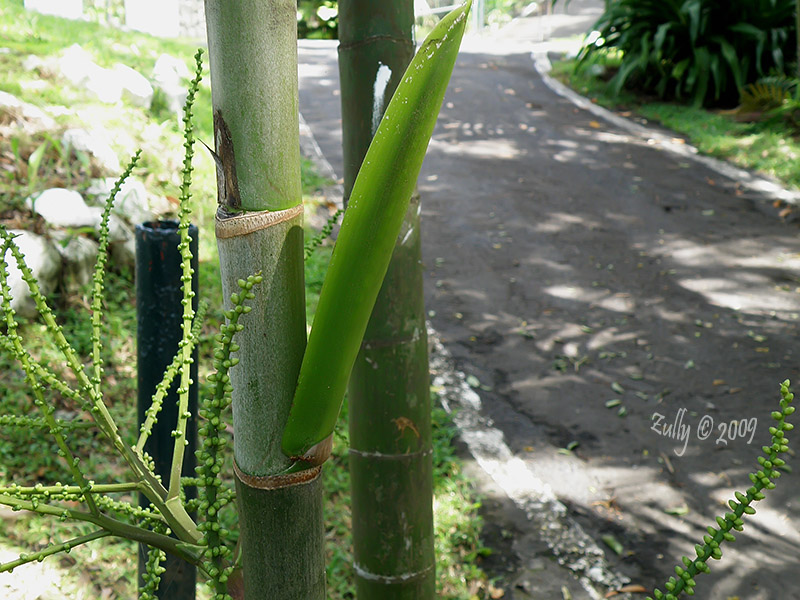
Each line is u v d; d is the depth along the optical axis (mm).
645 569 3012
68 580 2424
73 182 4137
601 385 4184
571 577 2967
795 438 3752
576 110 9344
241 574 904
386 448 1724
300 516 740
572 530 3195
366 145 1384
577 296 5102
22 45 5773
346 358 701
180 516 922
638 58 9383
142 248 1498
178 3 9812
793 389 4105
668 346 4543
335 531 2932
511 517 3248
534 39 14648
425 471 1776
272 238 706
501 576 2957
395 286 1647
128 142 4785
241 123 692
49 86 5094
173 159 4871
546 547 3105
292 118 709
